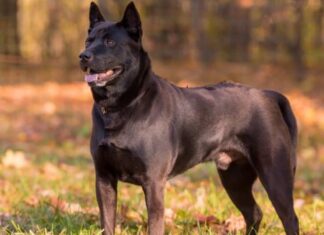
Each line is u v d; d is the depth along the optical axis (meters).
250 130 8.81
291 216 8.66
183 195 11.47
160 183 8.09
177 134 8.33
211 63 28.56
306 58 28.16
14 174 13.44
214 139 8.73
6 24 29.50
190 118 8.47
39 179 12.95
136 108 8.01
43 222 9.65
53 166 14.01
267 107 8.94
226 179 9.41
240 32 28.47
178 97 8.48
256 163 8.80
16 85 26.88
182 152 8.47
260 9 27.98
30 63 29.47
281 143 8.79
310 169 15.41
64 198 11.11
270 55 28.34
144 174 8.04
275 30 28.02
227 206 10.43
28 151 16.41
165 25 28.84
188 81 26.17
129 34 8.28
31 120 20.61
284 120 9.22
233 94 8.93
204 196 11.09
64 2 28.97
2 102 23.44
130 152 7.98
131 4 8.27
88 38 8.46
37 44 29.72
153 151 8.02
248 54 28.59
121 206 10.30
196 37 28.53
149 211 8.02
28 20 29.52
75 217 9.75
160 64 28.41
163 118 8.15
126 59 8.12
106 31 8.27
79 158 15.45
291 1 27.42
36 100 24.14
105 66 8.05
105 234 8.20
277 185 8.66
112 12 27.95
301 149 17.70
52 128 19.55
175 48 28.97
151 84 8.19
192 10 28.41
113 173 8.24
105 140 8.02
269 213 10.36
